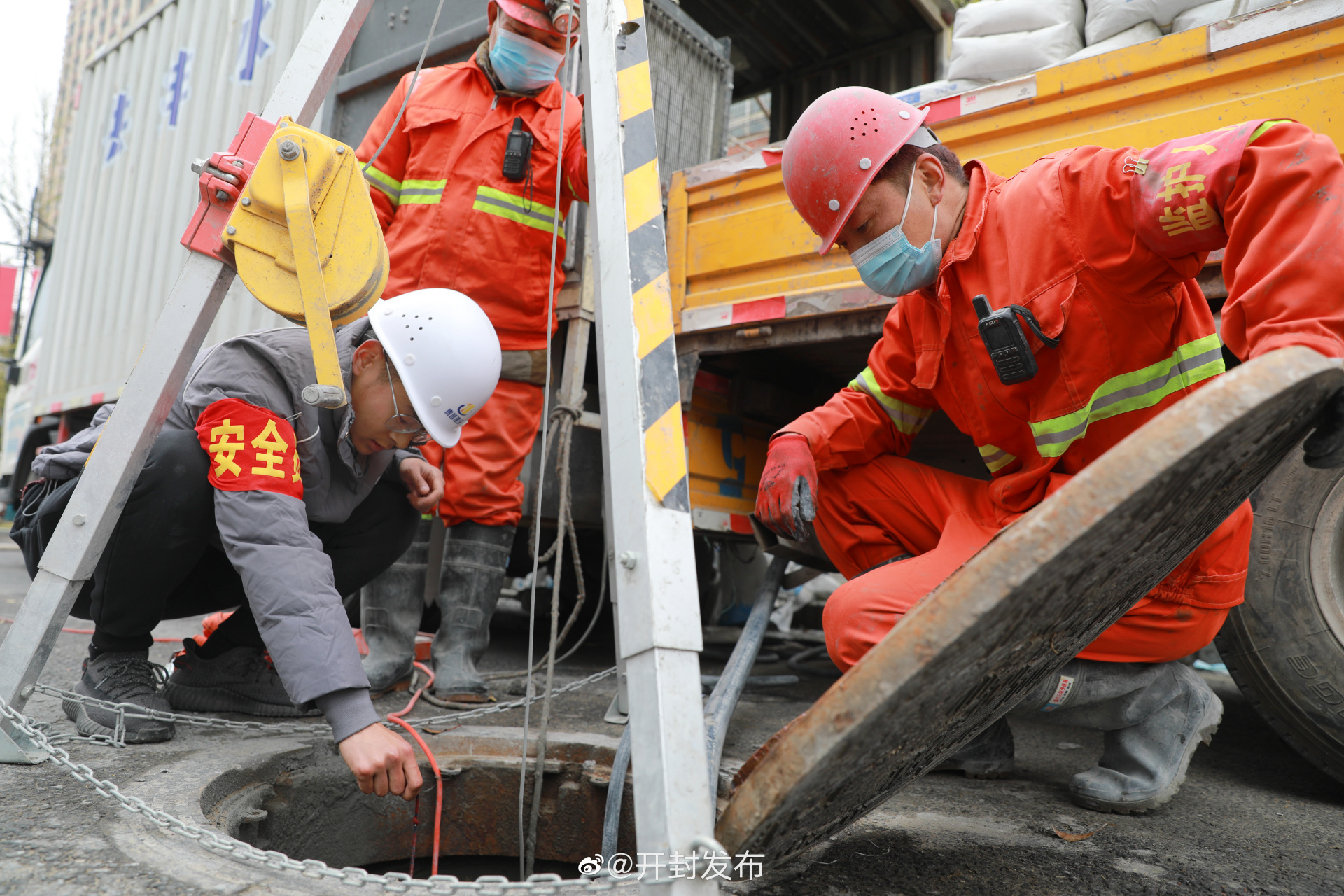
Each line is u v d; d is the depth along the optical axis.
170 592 1.57
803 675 3.06
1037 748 1.99
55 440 6.11
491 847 1.65
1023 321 1.32
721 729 1.45
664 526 0.91
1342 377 0.76
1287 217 1.00
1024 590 0.67
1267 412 0.67
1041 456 1.45
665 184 3.11
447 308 1.50
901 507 1.71
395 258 2.12
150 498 1.43
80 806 1.13
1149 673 1.46
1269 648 1.56
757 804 0.78
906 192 1.41
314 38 1.37
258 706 1.82
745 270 2.49
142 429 1.29
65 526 1.29
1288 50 1.67
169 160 4.84
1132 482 0.64
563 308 2.59
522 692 2.35
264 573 1.21
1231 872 1.19
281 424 1.36
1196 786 1.66
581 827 1.62
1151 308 1.29
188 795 1.20
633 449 0.93
